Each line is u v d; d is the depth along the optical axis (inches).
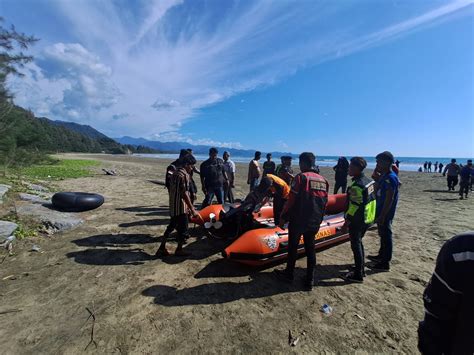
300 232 152.5
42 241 213.8
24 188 380.8
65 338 112.1
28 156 726.5
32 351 105.0
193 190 241.4
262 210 247.8
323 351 108.9
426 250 221.3
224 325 123.0
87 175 692.1
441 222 313.7
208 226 212.2
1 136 590.9
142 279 161.8
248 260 171.5
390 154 174.4
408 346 112.7
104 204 353.7
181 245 194.7
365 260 199.9
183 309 133.9
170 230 194.2
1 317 124.2
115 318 125.6
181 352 106.3
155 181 604.7
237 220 212.8
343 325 125.2
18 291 145.9
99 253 196.4
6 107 574.6
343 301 144.8
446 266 47.3
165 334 116.0
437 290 48.9
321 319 129.2
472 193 576.7
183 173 188.4
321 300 145.3
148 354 104.9
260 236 178.7
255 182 351.3
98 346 108.2
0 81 542.0
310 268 154.6
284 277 163.5
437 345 50.4
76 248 203.8
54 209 297.3
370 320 129.3
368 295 151.3
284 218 156.2
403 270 183.6
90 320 123.7
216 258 195.0
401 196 529.7
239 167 1381.6
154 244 218.1
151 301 139.7
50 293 144.8
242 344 111.4
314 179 154.4
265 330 120.3
